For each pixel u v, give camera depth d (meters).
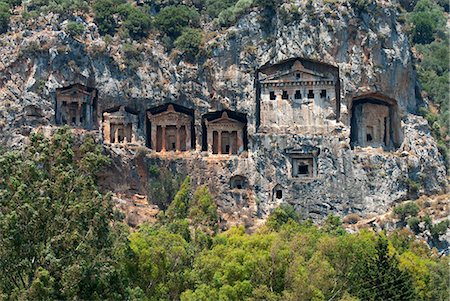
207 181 195.88
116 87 197.88
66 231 98.88
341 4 196.75
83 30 198.12
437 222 183.38
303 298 108.38
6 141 190.62
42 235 99.06
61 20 199.12
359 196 191.25
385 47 196.50
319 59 195.75
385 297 115.88
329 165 192.88
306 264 115.38
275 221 165.75
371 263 117.81
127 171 195.12
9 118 192.00
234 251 114.69
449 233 180.00
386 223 184.38
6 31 199.75
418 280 127.69
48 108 193.25
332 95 196.62
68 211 100.12
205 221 164.50
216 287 109.56
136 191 195.88
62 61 194.75
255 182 194.88
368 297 115.62
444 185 195.62
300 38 196.50
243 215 192.50
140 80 199.38
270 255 112.56
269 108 198.38
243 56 199.50
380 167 192.12
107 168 192.88
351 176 192.00
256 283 111.19
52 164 104.94
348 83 194.75
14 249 96.50
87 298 97.06
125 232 112.31
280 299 108.06
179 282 111.44
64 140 106.50
